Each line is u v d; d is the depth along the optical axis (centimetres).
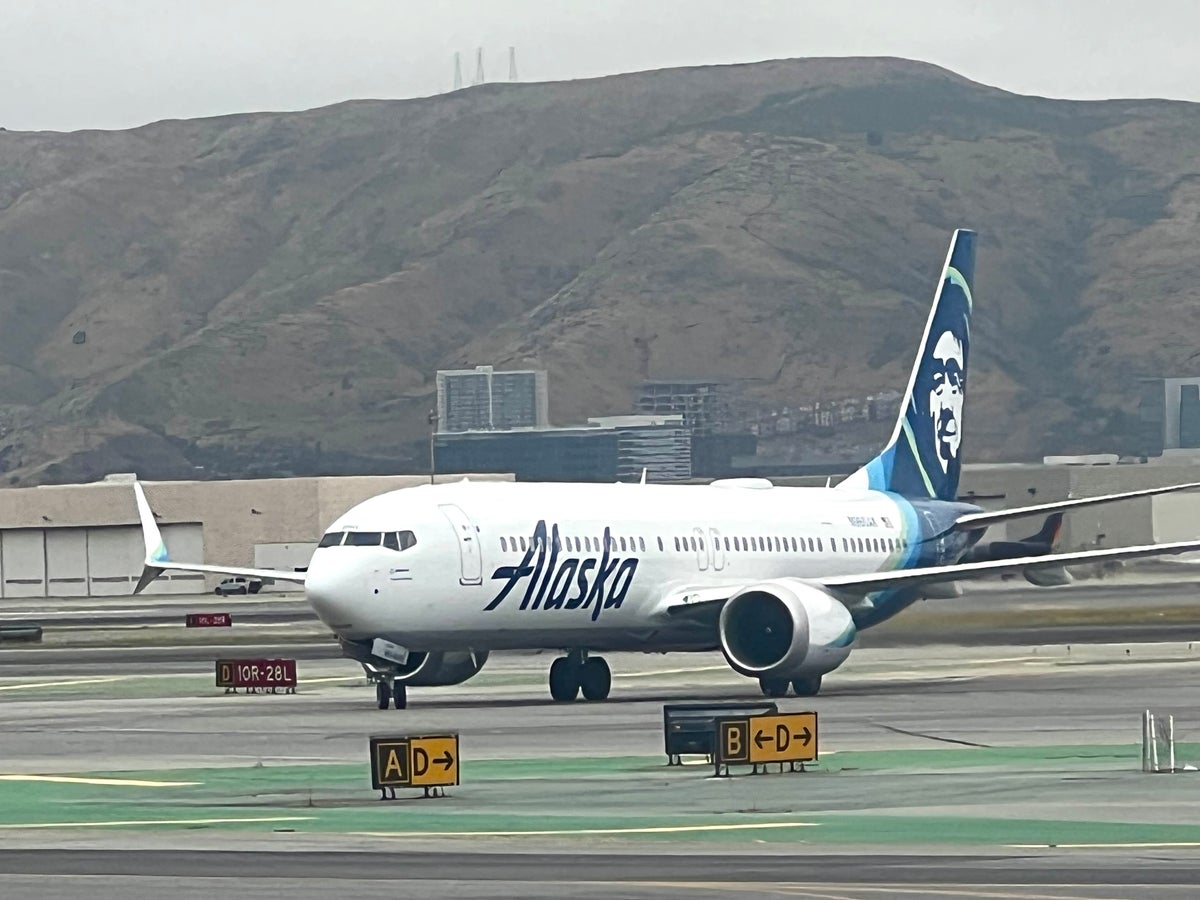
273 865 10319
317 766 15638
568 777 14300
